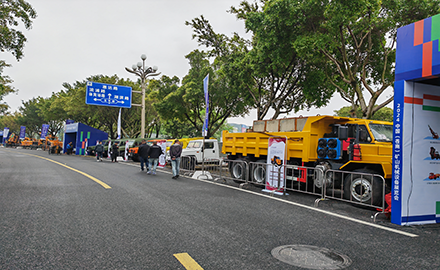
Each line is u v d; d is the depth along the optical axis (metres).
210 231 4.49
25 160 20.70
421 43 5.00
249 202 6.95
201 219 5.20
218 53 21.86
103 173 12.72
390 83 13.48
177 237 4.16
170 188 8.81
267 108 19.16
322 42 12.88
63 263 3.18
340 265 3.29
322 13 13.20
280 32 14.70
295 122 9.23
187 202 6.70
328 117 8.23
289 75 18.47
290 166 8.31
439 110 5.61
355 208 6.77
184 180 11.07
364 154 7.27
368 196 6.68
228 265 3.21
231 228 4.68
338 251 3.75
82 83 39.28
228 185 10.03
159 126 45.56
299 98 21.66
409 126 5.31
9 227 4.45
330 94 19.59
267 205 6.66
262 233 4.46
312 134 8.58
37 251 3.51
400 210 5.21
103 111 37.06
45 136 47.88
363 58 16.11
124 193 7.66
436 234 4.68
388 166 6.50
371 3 11.85
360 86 16.64
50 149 33.91
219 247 3.79
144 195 7.45
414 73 5.10
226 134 12.14
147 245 3.80
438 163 5.56
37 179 10.20
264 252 3.65
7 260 3.22
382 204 6.15
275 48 15.26
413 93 5.35
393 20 12.73
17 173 12.10
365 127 7.61
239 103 27.00
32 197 6.84
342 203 7.35
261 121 10.78
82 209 5.73
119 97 23.75
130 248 3.68
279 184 8.48
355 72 14.33
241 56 19.28
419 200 5.35
